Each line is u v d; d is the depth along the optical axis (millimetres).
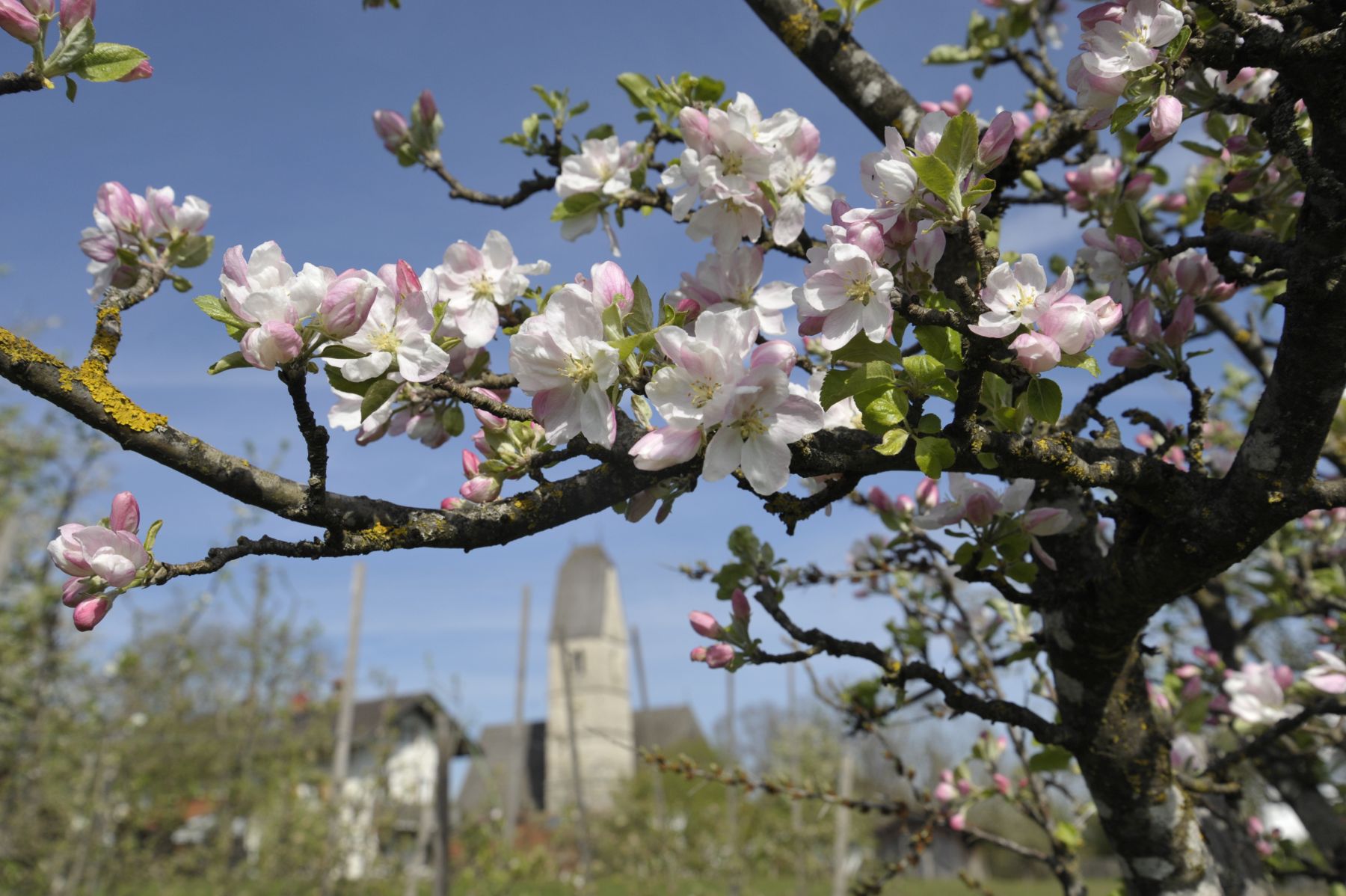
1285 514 1799
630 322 1675
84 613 1400
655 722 62625
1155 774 2307
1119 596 2072
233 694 15914
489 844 13180
